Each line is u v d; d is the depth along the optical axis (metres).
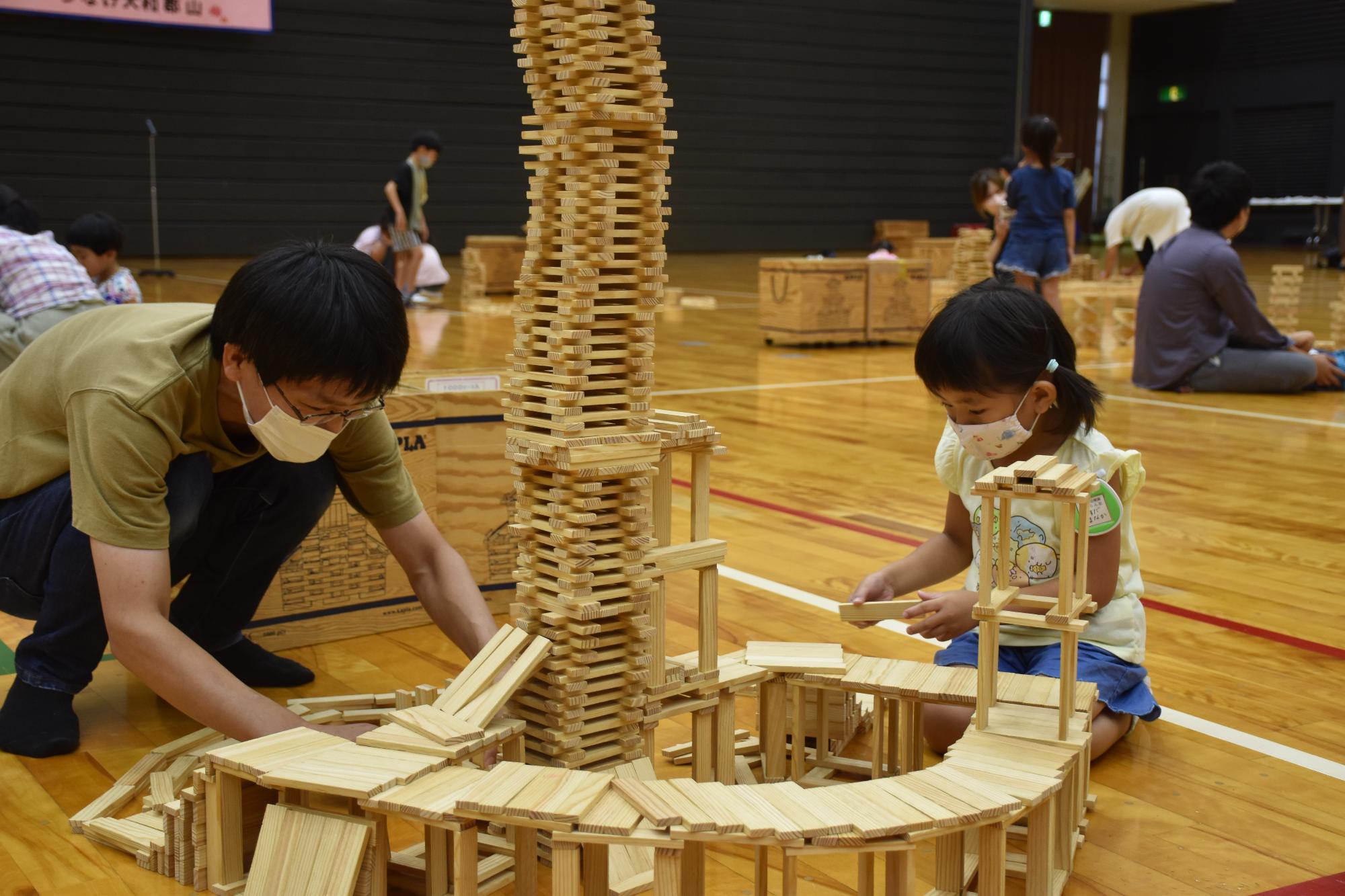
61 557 2.06
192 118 15.16
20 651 2.17
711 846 1.84
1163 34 24.59
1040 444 2.03
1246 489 4.26
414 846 1.79
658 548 1.85
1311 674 2.54
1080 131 24.78
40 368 2.08
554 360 1.74
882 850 1.39
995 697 1.80
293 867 1.54
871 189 20.00
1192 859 1.76
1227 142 24.02
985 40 20.44
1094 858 1.76
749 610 2.94
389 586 2.80
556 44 1.70
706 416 5.75
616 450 1.73
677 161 18.53
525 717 1.85
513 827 1.61
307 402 1.69
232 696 1.78
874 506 3.98
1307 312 10.91
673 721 2.34
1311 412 5.92
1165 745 2.18
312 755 1.61
